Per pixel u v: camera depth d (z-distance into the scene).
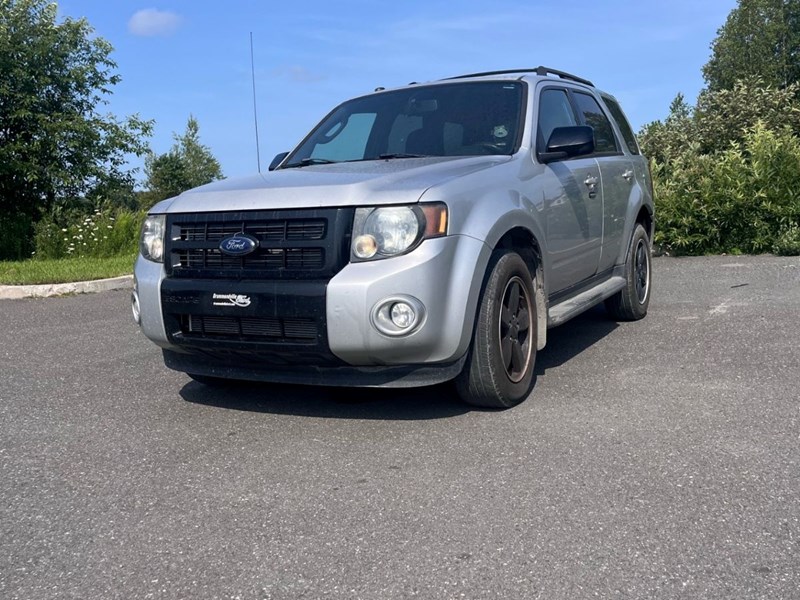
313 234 3.96
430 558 2.74
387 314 3.84
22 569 2.81
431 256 3.87
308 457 3.77
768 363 5.11
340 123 5.78
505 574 2.62
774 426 3.92
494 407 4.36
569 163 5.48
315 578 2.65
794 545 2.73
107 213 16.95
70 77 17.83
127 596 2.60
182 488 3.47
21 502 3.40
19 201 18.08
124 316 8.53
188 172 50.78
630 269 6.57
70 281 11.20
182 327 4.34
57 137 17.30
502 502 3.16
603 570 2.61
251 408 4.63
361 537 2.92
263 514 3.17
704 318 6.74
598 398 4.52
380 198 3.93
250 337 4.10
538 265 4.76
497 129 5.13
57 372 5.87
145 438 4.18
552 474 3.42
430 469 3.54
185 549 2.90
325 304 3.86
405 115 5.49
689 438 3.79
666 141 14.84
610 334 6.31
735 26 48.03
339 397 4.77
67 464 3.84
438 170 4.31
